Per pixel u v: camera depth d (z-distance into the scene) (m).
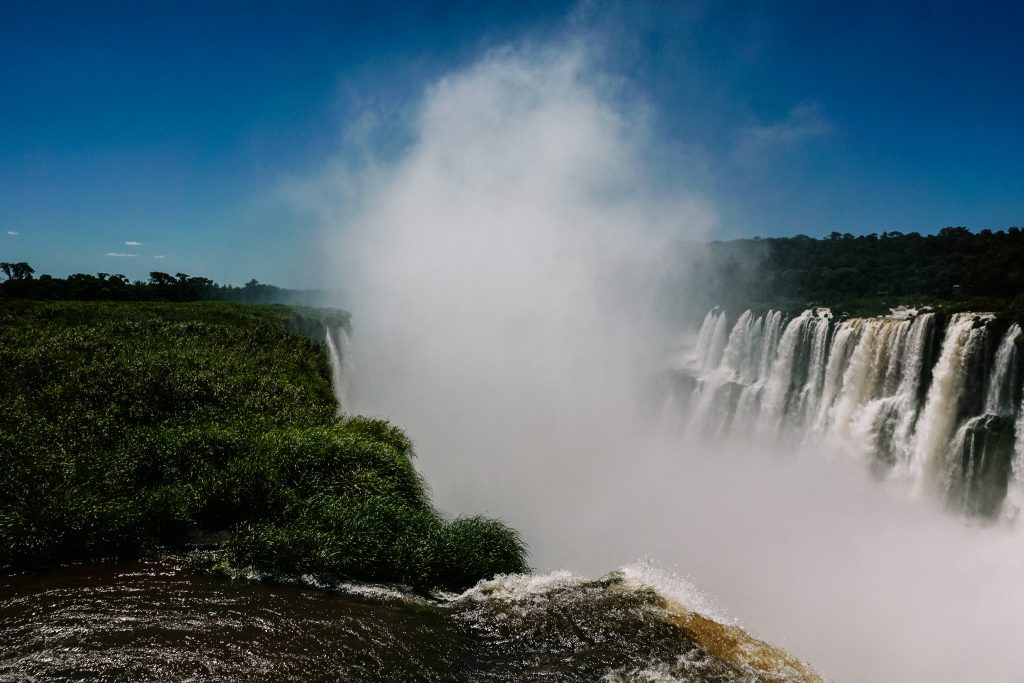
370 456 15.45
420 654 8.90
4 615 9.11
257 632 9.15
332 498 13.50
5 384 18.36
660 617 9.97
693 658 8.88
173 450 14.29
